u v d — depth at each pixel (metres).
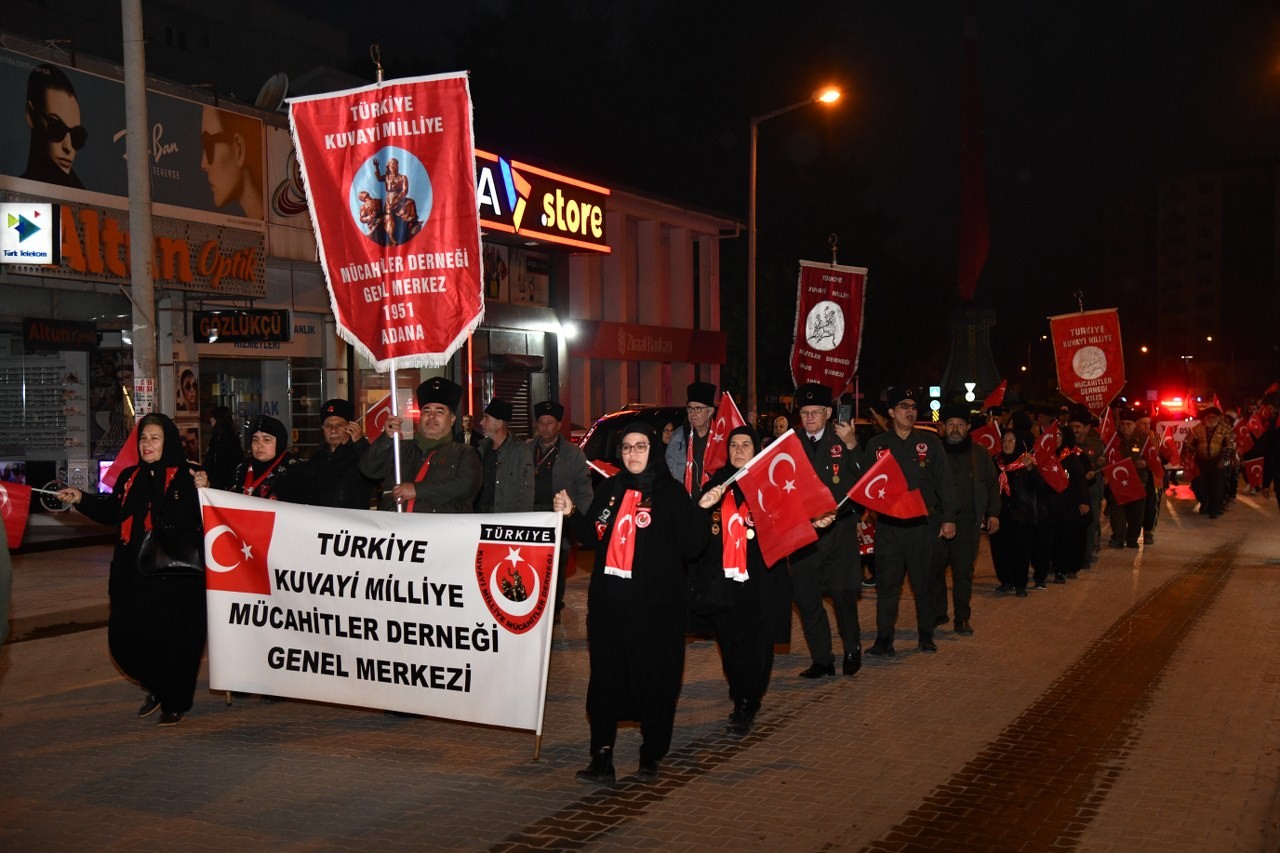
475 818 5.80
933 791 6.25
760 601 7.40
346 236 8.12
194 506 7.60
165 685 7.60
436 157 7.95
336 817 5.82
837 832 5.63
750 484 7.13
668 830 5.64
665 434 14.30
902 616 11.82
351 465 8.71
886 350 51.84
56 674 9.37
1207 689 8.55
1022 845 5.48
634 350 32.12
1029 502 12.86
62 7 44.91
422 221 7.98
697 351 35.81
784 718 7.76
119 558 7.58
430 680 7.00
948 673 9.11
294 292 20.69
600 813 5.89
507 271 27.25
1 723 7.69
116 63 16.61
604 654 6.40
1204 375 129.88
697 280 37.62
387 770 6.60
